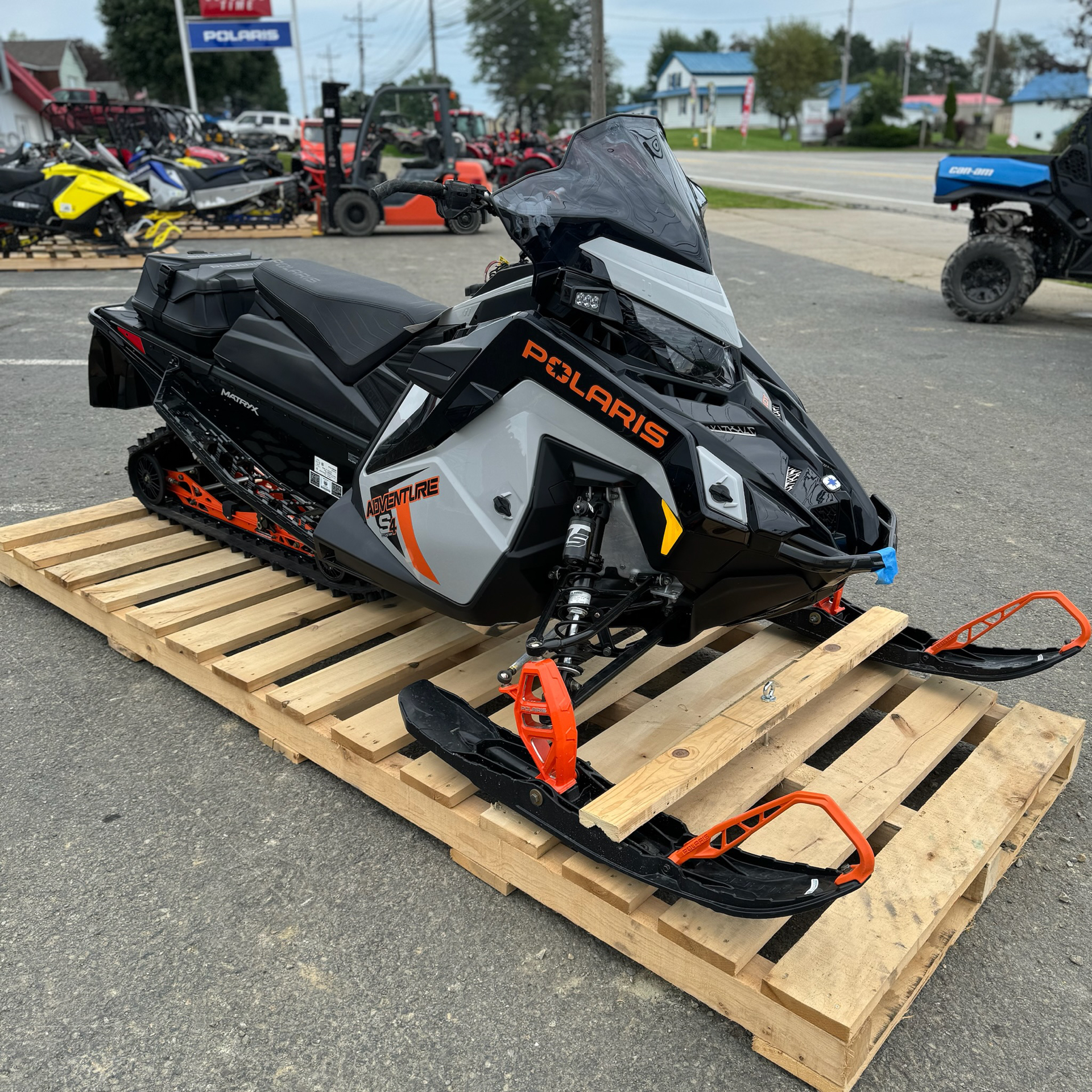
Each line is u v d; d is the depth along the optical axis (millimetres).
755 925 2090
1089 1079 1997
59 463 5359
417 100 18500
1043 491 5168
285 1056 2018
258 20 28234
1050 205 8812
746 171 30734
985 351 8242
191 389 3852
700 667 3514
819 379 7312
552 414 2475
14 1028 2072
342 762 2801
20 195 11664
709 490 2264
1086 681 3428
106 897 2436
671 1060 2023
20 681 3410
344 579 3596
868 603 3934
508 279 2711
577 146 2574
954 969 2279
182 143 17469
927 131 56750
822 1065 1896
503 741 2551
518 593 2701
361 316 3365
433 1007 2139
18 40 54781
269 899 2439
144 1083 1954
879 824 2471
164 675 3482
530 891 2391
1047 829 2760
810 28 70812
